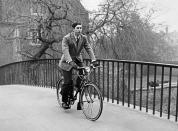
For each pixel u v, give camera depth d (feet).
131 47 51.01
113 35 51.21
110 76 42.19
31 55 57.36
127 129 14.44
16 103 21.20
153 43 57.52
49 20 50.03
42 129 14.73
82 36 16.60
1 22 54.70
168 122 15.51
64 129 14.61
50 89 27.71
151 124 15.17
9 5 51.60
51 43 53.11
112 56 51.83
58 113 17.75
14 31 54.60
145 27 53.57
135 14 52.13
